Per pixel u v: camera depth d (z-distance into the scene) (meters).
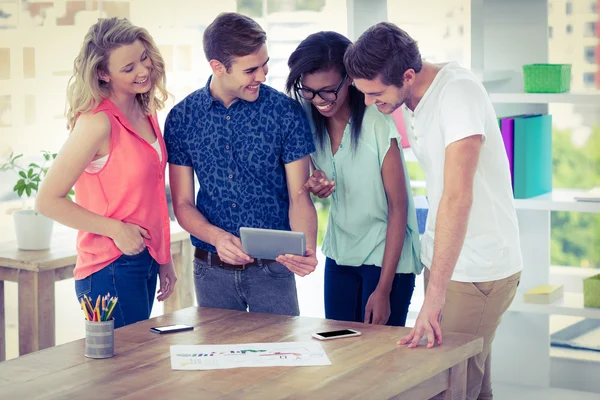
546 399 4.08
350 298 3.40
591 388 4.27
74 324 4.78
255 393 2.15
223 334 2.67
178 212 3.20
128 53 2.95
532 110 4.30
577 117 4.26
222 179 3.13
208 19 4.93
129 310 3.04
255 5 4.91
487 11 4.22
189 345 2.55
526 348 4.29
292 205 3.15
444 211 2.64
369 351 2.48
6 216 4.60
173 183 3.24
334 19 4.80
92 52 2.94
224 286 3.15
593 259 4.24
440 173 2.90
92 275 3.04
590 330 4.27
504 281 2.97
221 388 2.19
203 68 4.98
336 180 3.27
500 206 2.94
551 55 4.25
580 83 4.22
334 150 3.24
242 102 3.09
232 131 3.10
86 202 3.08
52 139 4.70
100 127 2.94
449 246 2.60
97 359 2.43
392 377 2.26
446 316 3.04
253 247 2.85
